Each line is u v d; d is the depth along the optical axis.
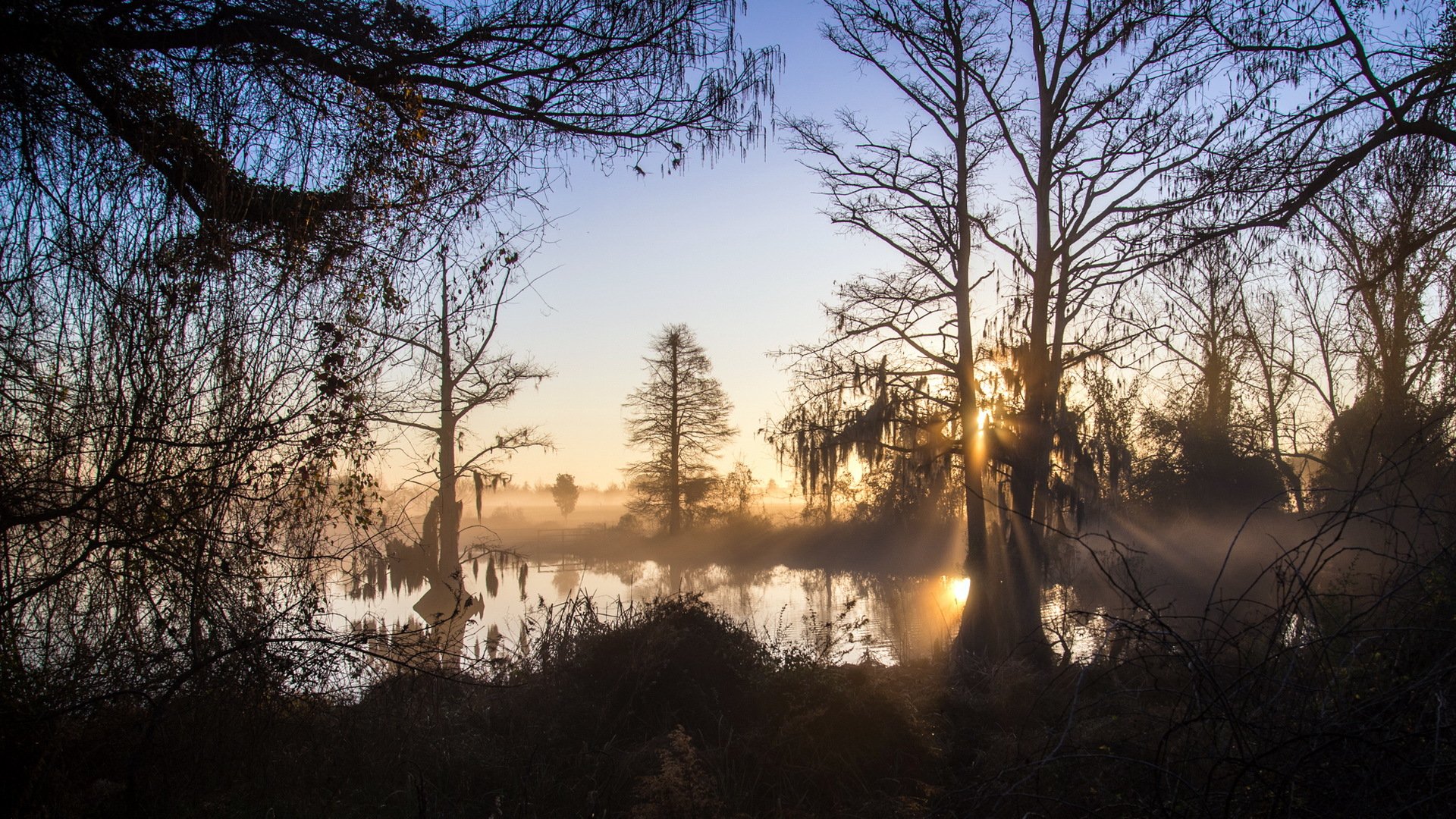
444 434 11.37
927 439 13.96
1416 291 10.26
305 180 6.07
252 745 5.43
